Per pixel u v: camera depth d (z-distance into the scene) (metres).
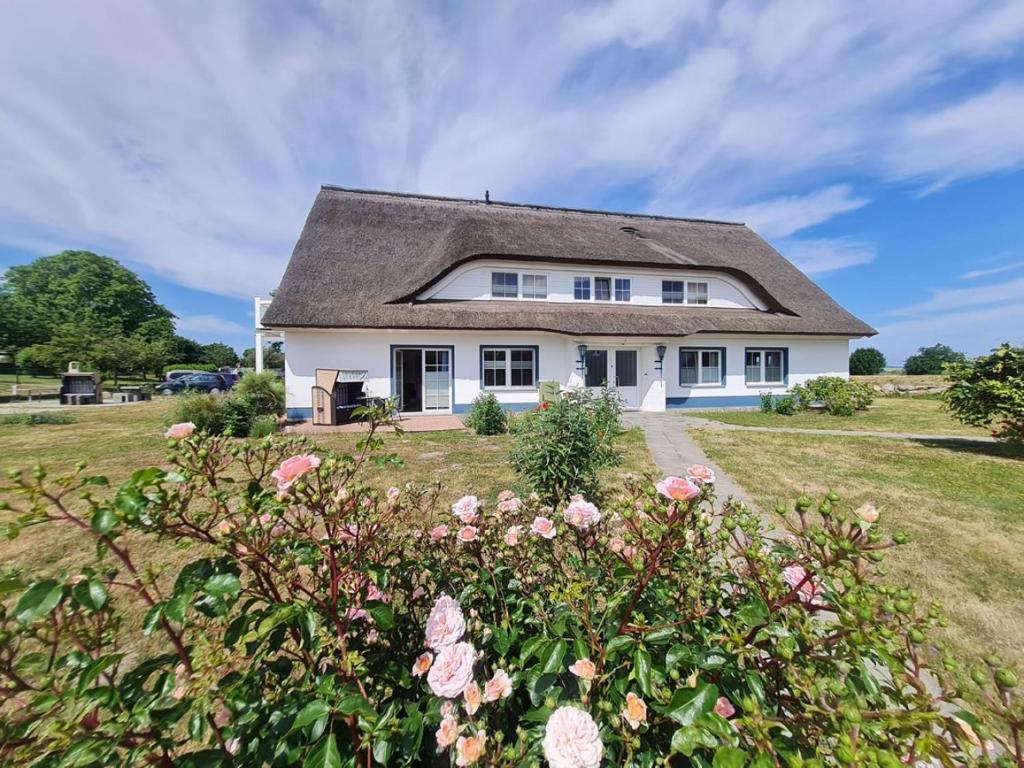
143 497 1.03
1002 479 6.29
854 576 1.22
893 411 14.83
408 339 13.36
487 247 14.28
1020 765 0.92
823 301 17.41
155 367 37.03
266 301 15.99
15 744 0.94
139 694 1.07
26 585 1.00
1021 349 7.54
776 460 7.52
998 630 2.88
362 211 16.27
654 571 1.36
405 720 1.14
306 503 1.26
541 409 5.20
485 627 1.47
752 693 1.11
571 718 0.99
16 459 7.64
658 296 16.23
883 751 0.86
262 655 1.26
